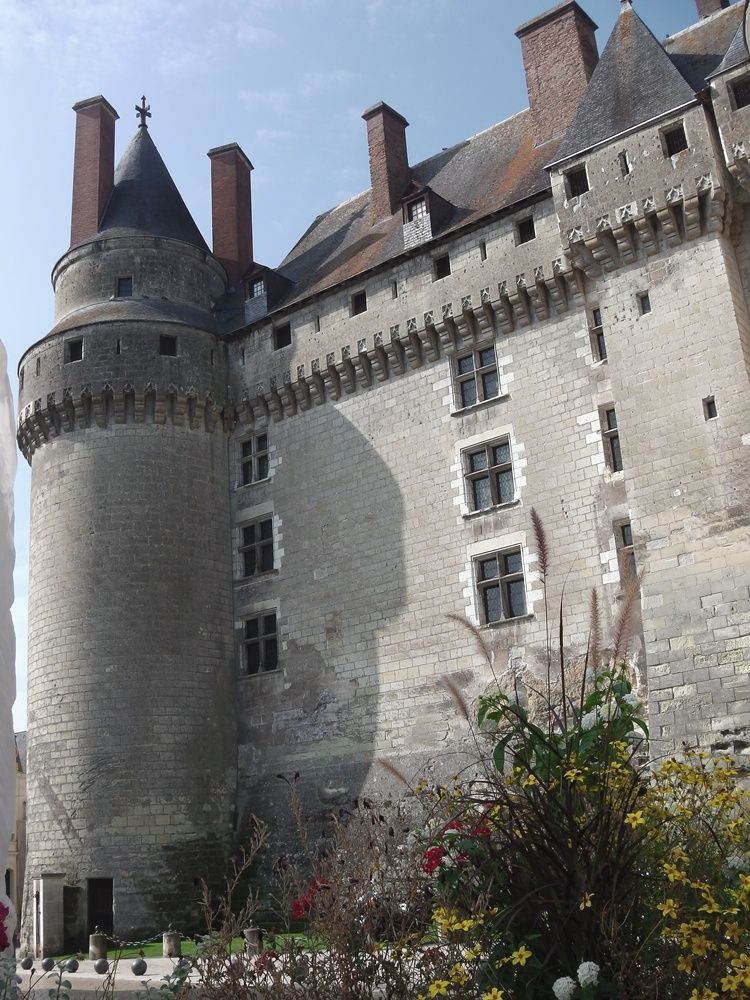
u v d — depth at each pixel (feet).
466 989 21.02
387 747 81.51
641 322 73.26
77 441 95.45
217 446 98.94
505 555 79.82
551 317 81.56
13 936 23.49
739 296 71.00
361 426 91.15
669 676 65.46
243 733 91.76
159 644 89.20
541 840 21.34
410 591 83.87
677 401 70.18
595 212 76.07
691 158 72.33
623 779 22.27
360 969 22.75
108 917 82.12
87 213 107.45
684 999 19.90
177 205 109.81
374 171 106.83
